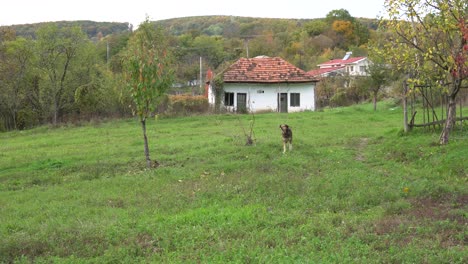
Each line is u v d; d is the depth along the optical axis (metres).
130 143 19.84
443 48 13.10
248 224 7.96
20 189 12.55
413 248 6.50
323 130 21.48
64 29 34.16
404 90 16.59
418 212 8.31
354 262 6.08
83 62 35.06
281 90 38.50
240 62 40.28
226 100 38.78
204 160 14.95
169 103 34.16
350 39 84.62
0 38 37.28
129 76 14.38
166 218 8.58
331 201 9.38
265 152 15.51
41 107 34.56
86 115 33.22
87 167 14.80
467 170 11.05
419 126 16.50
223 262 6.30
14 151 19.50
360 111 31.34
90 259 6.78
